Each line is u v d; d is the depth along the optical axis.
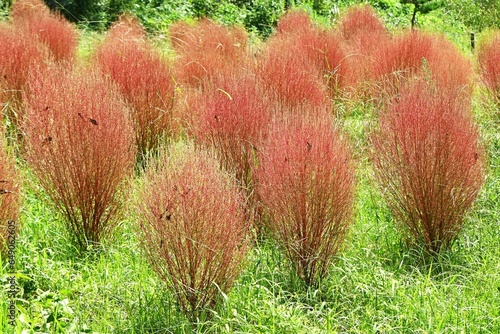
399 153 5.25
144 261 4.83
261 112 5.55
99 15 13.62
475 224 5.64
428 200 5.15
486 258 5.22
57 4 13.35
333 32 10.62
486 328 4.32
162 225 4.16
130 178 5.50
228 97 5.53
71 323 3.96
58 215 5.31
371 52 9.28
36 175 5.19
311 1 16.92
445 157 5.09
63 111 5.07
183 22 11.97
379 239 5.47
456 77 8.28
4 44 6.91
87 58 9.17
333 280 4.80
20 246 4.88
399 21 16.59
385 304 4.51
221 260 4.22
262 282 4.74
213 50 8.92
